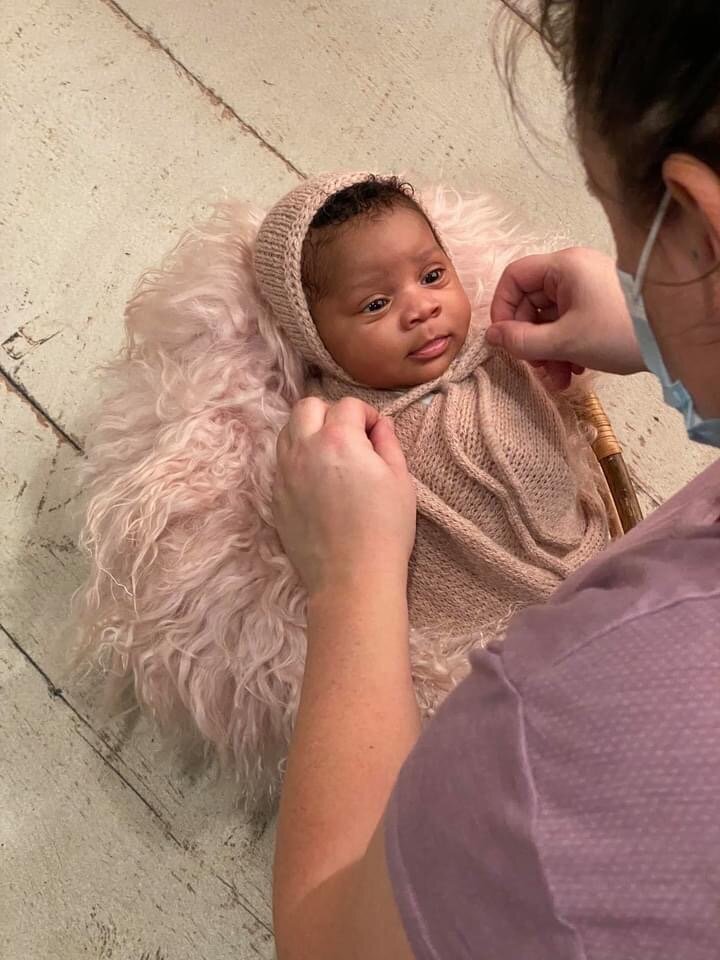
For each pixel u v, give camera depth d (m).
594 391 0.95
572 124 0.32
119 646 0.80
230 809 0.91
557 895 0.26
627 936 0.25
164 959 0.88
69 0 1.15
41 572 0.96
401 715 0.51
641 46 0.26
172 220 1.08
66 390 1.02
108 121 1.11
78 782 0.92
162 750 0.92
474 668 0.32
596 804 0.26
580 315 0.66
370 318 0.77
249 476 0.79
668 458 1.07
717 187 0.26
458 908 0.29
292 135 1.13
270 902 0.89
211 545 0.77
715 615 0.27
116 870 0.90
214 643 0.79
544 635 0.30
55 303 1.04
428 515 0.77
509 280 0.72
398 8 1.18
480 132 1.14
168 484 0.77
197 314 0.83
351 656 0.54
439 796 0.30
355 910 0.36
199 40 1.15
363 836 0.44
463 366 0.78
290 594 0.77
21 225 1.07
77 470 0.90
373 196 0.76
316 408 0.69
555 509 0.81
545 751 0.27
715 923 0.24
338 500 0.62
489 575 0.79
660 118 0.27
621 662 0.27
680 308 0.31
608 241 1.12
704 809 0.24
